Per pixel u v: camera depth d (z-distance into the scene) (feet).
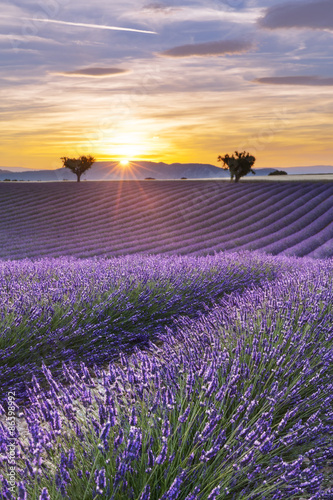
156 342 19.29
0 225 114.21
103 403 9.24
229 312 18.51
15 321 16.70
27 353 15.83
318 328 15.26
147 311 21.54
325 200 130.41
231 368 11.29
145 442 7.91
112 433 8.29
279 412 10.85
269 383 11.51
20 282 22.48
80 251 85.61
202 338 15.15
